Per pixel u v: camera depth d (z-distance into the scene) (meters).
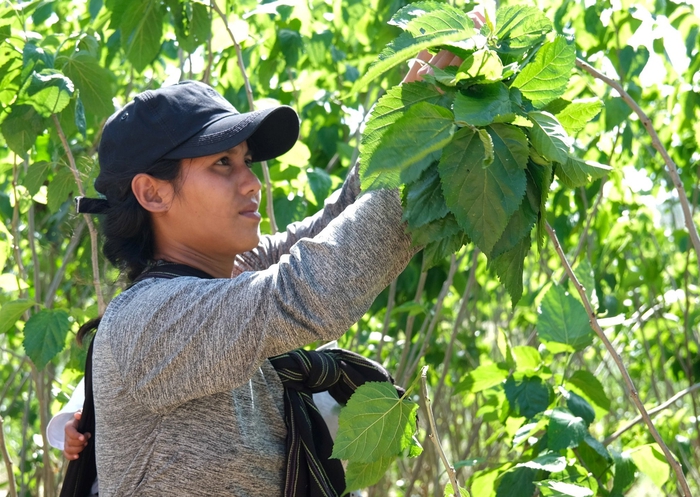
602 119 2.87
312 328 1.20
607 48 2.85
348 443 1.29
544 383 2.03
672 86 3.24
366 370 1.60
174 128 1.41
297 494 1.38
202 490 1.32
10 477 2.40
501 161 1.11
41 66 2.21
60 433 1.71
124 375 1.31
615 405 4.54
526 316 3.42
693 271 3.87
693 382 3.44
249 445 1.35
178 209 1.45
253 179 1.48
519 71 1.20
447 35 1.18
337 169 3.60
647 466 2.04
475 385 2.20
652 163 3.51
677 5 2.84
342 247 1.22
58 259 3.36
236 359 1.23
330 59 3.44
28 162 2.75
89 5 2.94
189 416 1.33
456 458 4.21
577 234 3.56
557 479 1.88
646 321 3.66
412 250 1.25
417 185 1.18
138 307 1.33
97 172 2.30
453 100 1.17
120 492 1.35
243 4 3.07
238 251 1.49
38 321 2.18
